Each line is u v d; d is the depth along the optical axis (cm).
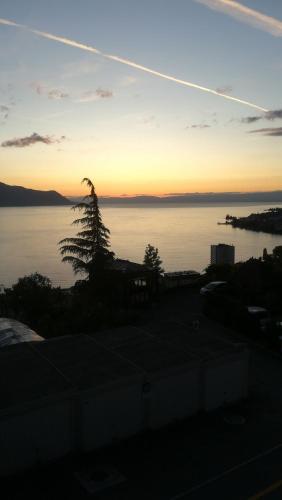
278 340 1712
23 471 981
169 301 2522
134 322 2100
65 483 946
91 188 2500
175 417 1209
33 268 9881
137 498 900
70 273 9119
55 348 1312
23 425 975
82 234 2503
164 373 1173
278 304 2256
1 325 1755
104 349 1302
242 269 2611
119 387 1096
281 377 1513
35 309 2255
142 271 2583
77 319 1992
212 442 1109
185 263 10206
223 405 1301
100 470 990
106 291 2391
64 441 1030
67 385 1049
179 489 927
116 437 1101
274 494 912
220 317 2078
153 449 1076
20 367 1155
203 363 1255
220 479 959
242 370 1335
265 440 1117
